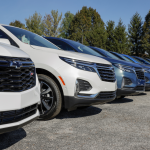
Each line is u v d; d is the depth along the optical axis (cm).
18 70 211
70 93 318
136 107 488
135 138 273
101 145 242
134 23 3647
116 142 254
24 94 215
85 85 329
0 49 205
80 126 314
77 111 415
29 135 264
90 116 379
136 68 537
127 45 3306
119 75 509
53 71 322
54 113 327
